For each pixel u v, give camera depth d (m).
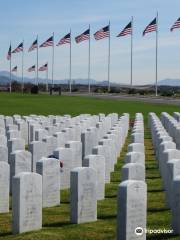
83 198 12.98
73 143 18.81
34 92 108.00
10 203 14.95
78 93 112.75
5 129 29.30
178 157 16.47
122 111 60.81
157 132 25.22
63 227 12.65
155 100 84.06
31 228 12.36
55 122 35.47
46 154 19.45
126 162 16.50
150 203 15.09
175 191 11.80
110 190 16.91
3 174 14.06
